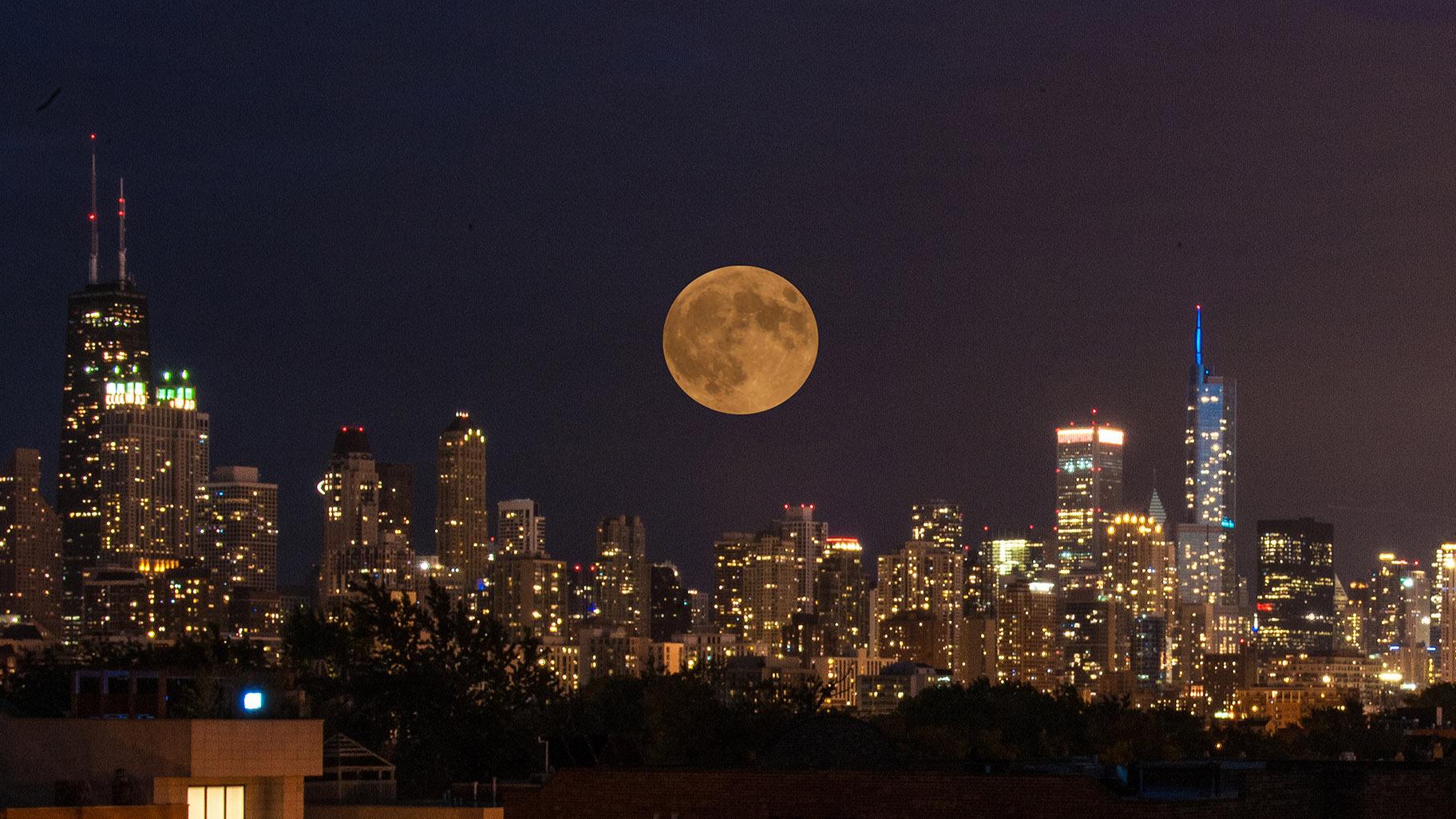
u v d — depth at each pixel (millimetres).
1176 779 196375
